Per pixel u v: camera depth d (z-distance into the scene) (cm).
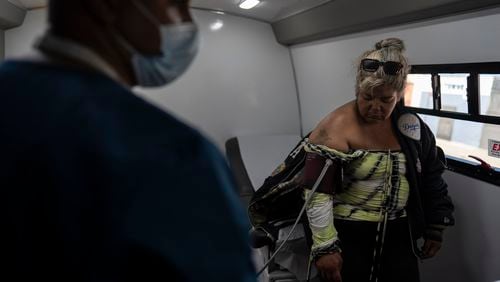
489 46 165
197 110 383
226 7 357
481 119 176
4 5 284
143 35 50
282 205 170
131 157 43
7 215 41
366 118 136
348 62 294
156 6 50
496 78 165
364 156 137
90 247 41
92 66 48
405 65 132
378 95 129
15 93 44
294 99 408
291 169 157
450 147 200
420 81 214
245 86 393
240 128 395
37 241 41
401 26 219
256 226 173
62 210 41
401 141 140
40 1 315
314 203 139
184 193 44
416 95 219
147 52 51
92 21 47
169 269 42
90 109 44
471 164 187
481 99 175
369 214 141
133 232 41
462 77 183
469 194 193
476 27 170
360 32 261
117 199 41
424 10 178
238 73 390
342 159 135
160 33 51
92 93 45
